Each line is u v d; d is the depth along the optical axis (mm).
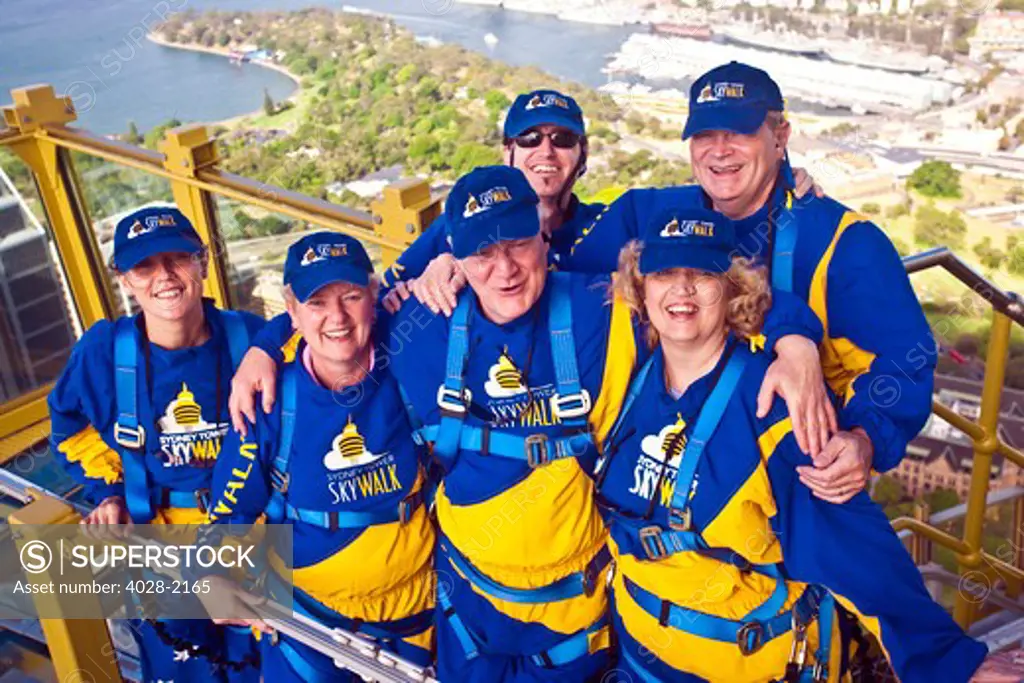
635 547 1826
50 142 3838
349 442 2041
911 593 1647
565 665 2039
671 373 1808
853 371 2025
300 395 2045
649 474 1798
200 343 2416
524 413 1937
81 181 3973
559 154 2420
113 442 2488
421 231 2740
